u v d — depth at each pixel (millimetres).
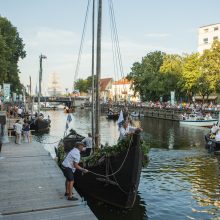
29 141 26484
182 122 51156
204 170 19828
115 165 12469
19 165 17375
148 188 16109
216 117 50156
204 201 14258
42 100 112938
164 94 73562
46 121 42531
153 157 23922
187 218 12391
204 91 60406
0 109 48875
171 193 15344
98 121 16188
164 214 12758
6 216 10188
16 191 12680
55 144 31594
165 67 72562
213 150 25703
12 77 52812
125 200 12469
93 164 13219
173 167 20625
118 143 12383
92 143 16609
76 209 10789
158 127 47656
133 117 67188
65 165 11664
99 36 16031
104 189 13047
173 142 32125
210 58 55562
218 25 83250
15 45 54875
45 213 10445
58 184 13664
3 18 52688
